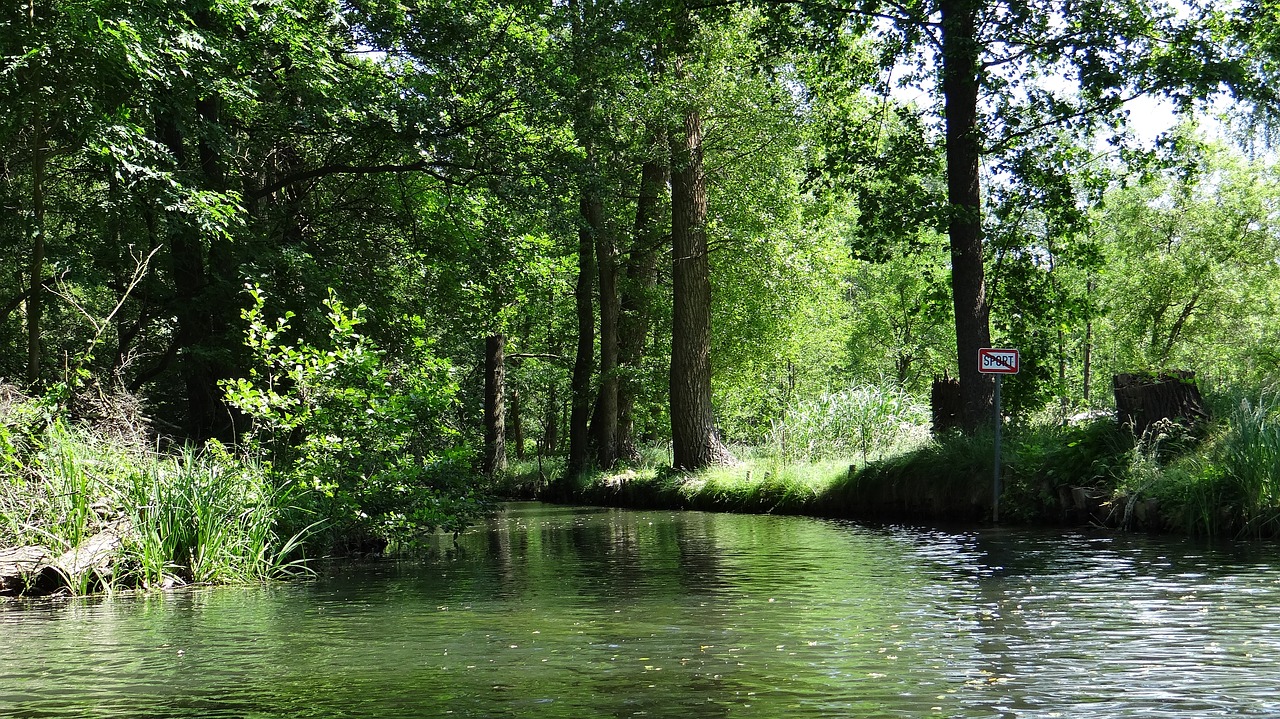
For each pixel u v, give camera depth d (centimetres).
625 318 2881
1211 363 2472
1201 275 3025
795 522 1459
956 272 1634
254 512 942
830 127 1886
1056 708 355
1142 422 1179
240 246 1708
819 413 1981
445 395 1227
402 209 2184
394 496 1155
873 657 450
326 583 846
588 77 1991
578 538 1280
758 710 361
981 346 1616
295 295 1772
